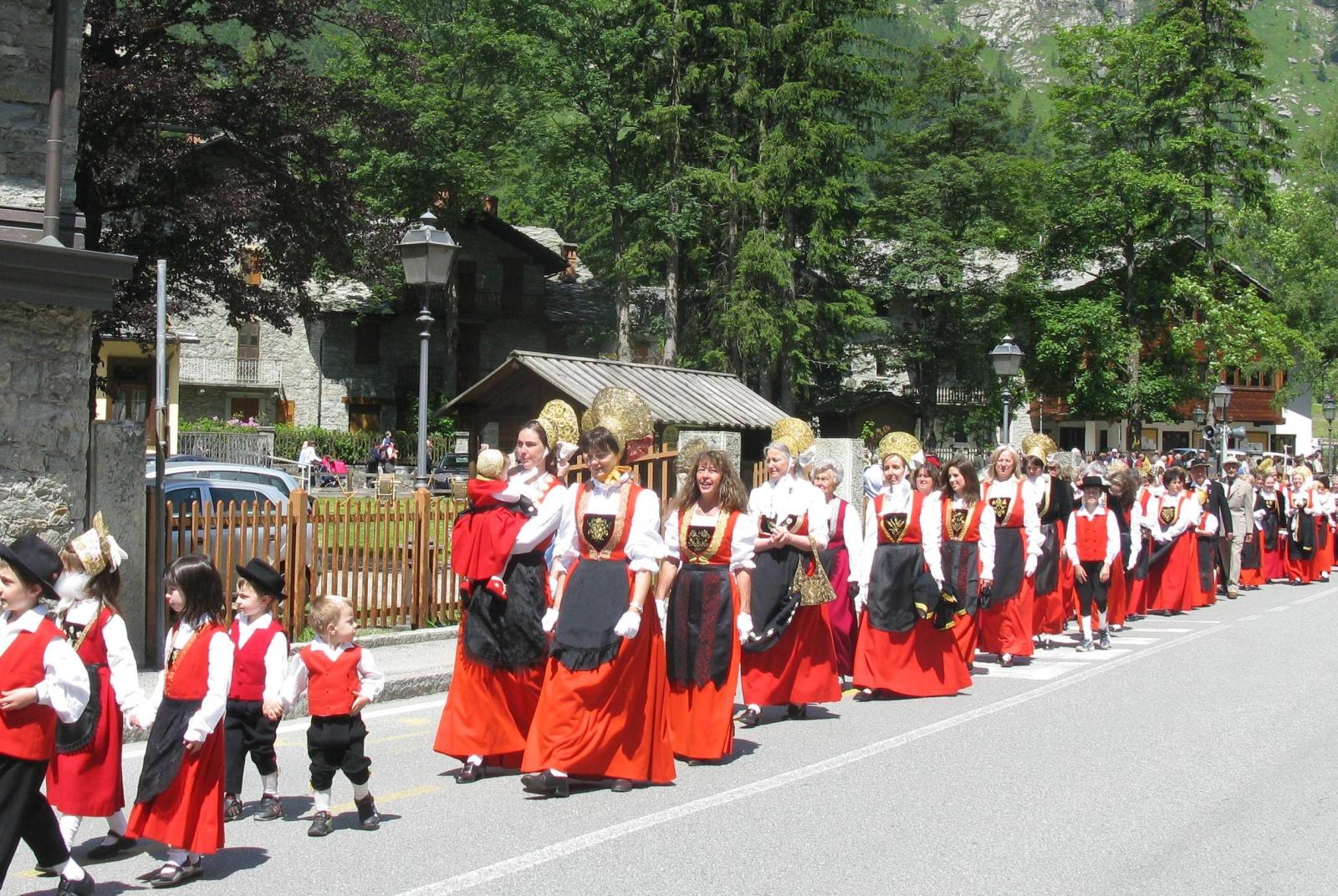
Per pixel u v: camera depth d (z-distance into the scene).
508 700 8.42
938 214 55.56
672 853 6.67
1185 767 8.68
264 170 24.12
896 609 11.34
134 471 11.73
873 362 63.16
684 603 8.91
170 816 6.10
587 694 7.84
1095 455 43.16
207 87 23.81
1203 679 12.52
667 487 16.30
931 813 7.48
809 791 8.03
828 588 10.06
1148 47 54.06
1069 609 15.11
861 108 51.03
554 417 10.75
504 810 7.58
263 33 24.48
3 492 10.98
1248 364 53.56
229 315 24.73
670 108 47.69
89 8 21.61
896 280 53.88
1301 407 69.81
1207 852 6.74
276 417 57.56
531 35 51.56
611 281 56.12
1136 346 54.75
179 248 22.97
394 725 10.39
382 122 25.86
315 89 24.69
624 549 8.03
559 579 8.43
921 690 11.46
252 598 7.39
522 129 52.50
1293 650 14.63
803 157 46.97
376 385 59.47
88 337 11.48
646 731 8.04
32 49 11.60
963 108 56.22
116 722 6.27
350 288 58.69
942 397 58.50
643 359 59.97
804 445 11.75
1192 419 63.22
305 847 6.83
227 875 6.32
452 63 51.78
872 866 6.45
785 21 48.25
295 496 13.16
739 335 46.09
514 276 61.19
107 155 21.09
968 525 12.65
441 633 14.17
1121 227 55.25
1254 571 23.20
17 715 5.49
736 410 22.06
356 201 25.23
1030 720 10.38
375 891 6.05
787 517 9.87
